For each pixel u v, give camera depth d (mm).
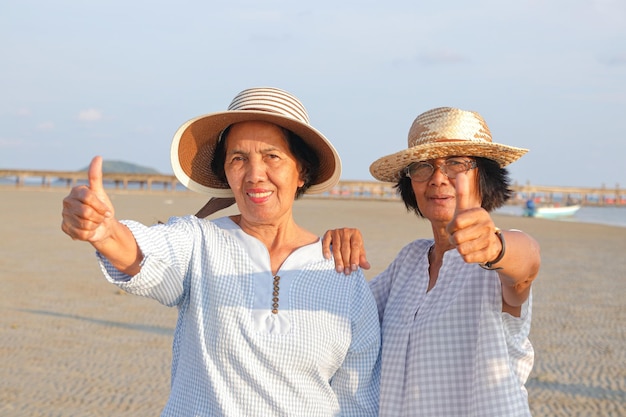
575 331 8344
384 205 49688
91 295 9906
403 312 2633
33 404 5555
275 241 2586
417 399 2467
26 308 8953
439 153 2650
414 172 2705
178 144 2662
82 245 16297
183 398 2396
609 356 7242
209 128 2592
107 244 2070
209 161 2787
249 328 2357
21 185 63750
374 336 2592
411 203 2963
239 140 2510
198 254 2482
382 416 2553
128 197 50625
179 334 2531
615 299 10570
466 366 2410
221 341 2361
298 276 2504
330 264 2584
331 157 2658
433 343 2457
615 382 6391
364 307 2592
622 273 13633
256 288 2438
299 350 2361
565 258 16312
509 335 2346
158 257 2266
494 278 2350
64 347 7184
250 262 2471
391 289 2816
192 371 2398
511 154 2656
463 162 2643
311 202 52938
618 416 5543
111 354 6973
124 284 2201
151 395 5832
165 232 2402
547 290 11297
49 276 11484
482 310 2352
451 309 2436
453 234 1792
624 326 8664
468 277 2432
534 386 6258
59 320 8352
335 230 2676
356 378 2562
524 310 2301
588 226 31453
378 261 13945
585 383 6359
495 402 2289
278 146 2514
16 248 15367
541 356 7223
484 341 2338
